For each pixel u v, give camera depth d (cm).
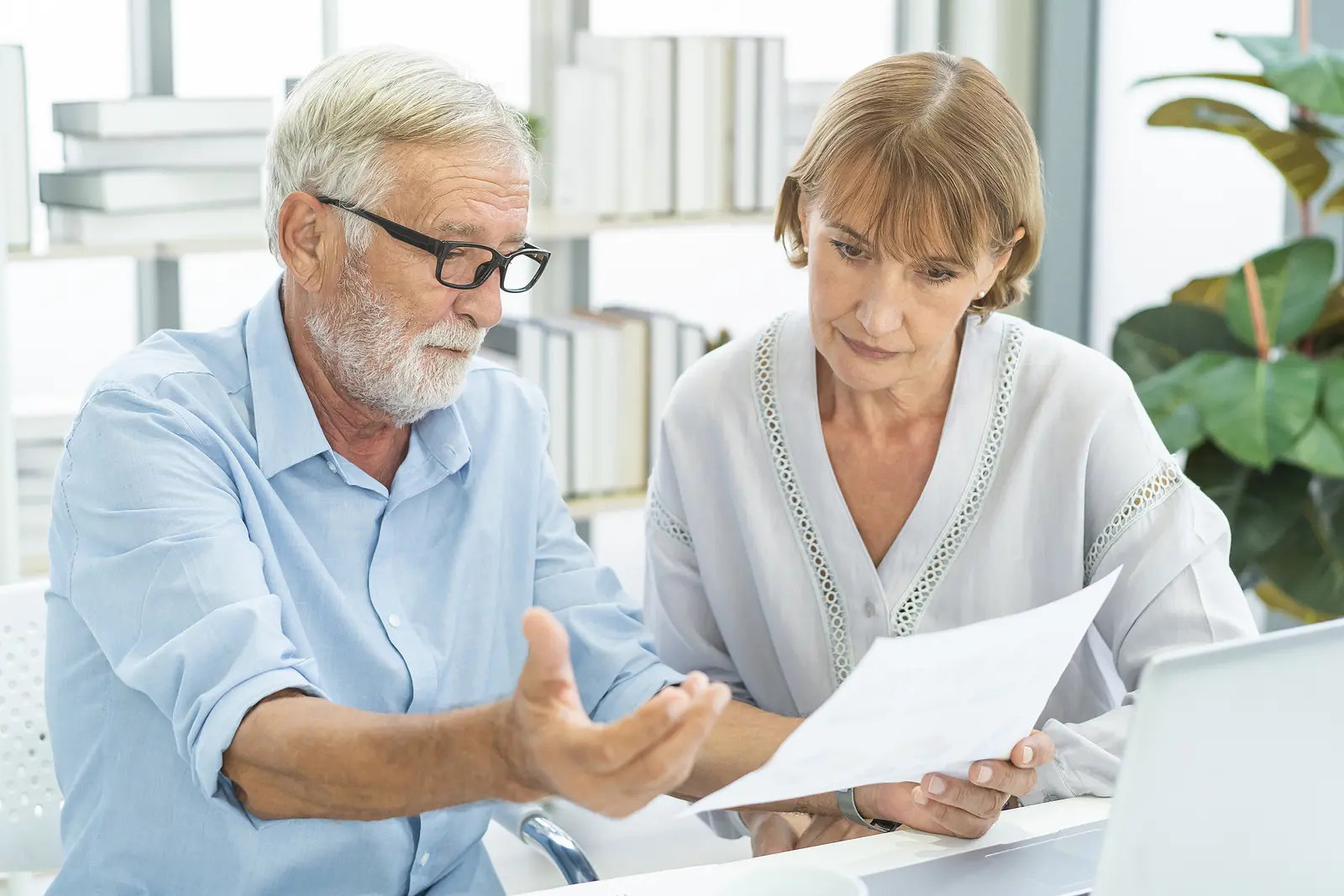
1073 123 316
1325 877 87
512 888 156
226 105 250
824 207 128
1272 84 215
